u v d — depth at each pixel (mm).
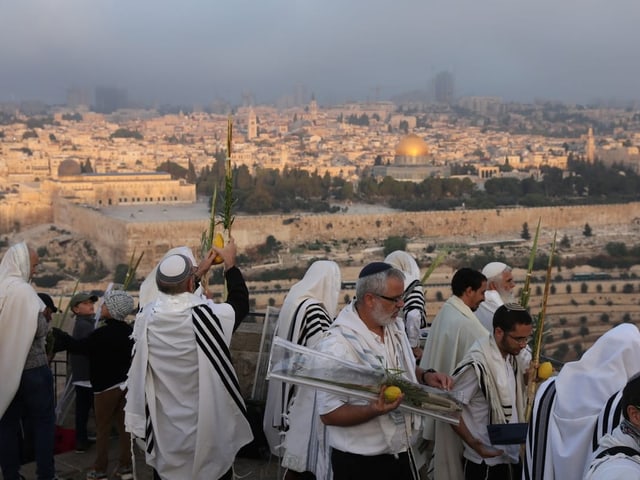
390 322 5418
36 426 7273
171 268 6105
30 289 7094
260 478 7535
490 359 6055
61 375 9891
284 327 6723
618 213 169375
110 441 8945
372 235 155875
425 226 158500
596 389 4680
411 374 5547
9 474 7258
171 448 6102
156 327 6047
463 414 6152
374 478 5340
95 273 134375
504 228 161625
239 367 8688
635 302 110938
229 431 6125
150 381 6074
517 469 6195
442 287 100250
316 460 6309
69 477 8016
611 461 3949
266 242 147375
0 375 6988
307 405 6398
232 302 6320
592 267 128250
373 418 5262
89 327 8961
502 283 8188
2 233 163000
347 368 5191
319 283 6863
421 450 6887
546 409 4855
